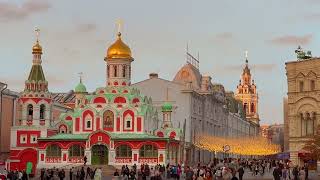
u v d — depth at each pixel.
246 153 145.38
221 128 163.00
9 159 104.31
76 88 122.75
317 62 98.19
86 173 87.25
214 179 68.19
